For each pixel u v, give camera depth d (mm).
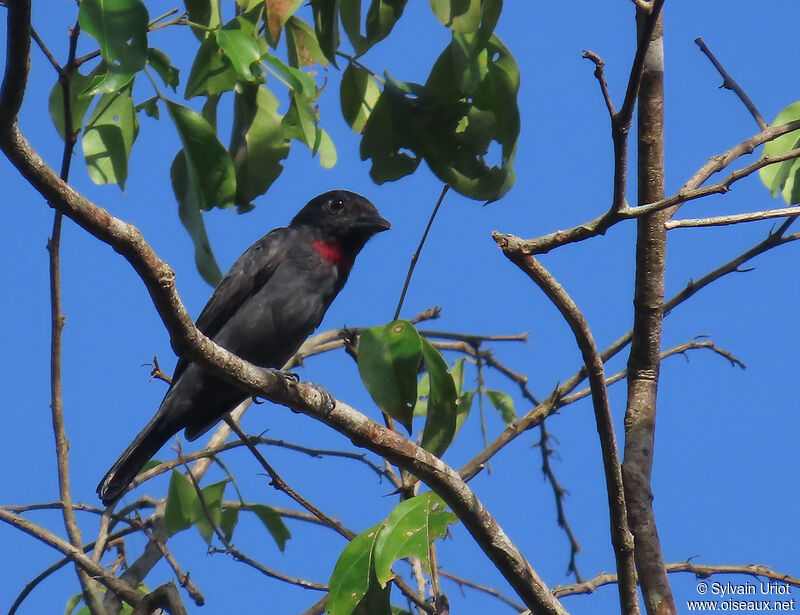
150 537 11547
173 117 10109
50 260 10672
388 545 8273
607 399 8117
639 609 8492
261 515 12164
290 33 11773
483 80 11602
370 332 9969
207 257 10906
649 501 8898
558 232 7598
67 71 9062
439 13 10617
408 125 11664
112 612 10914
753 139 9500
